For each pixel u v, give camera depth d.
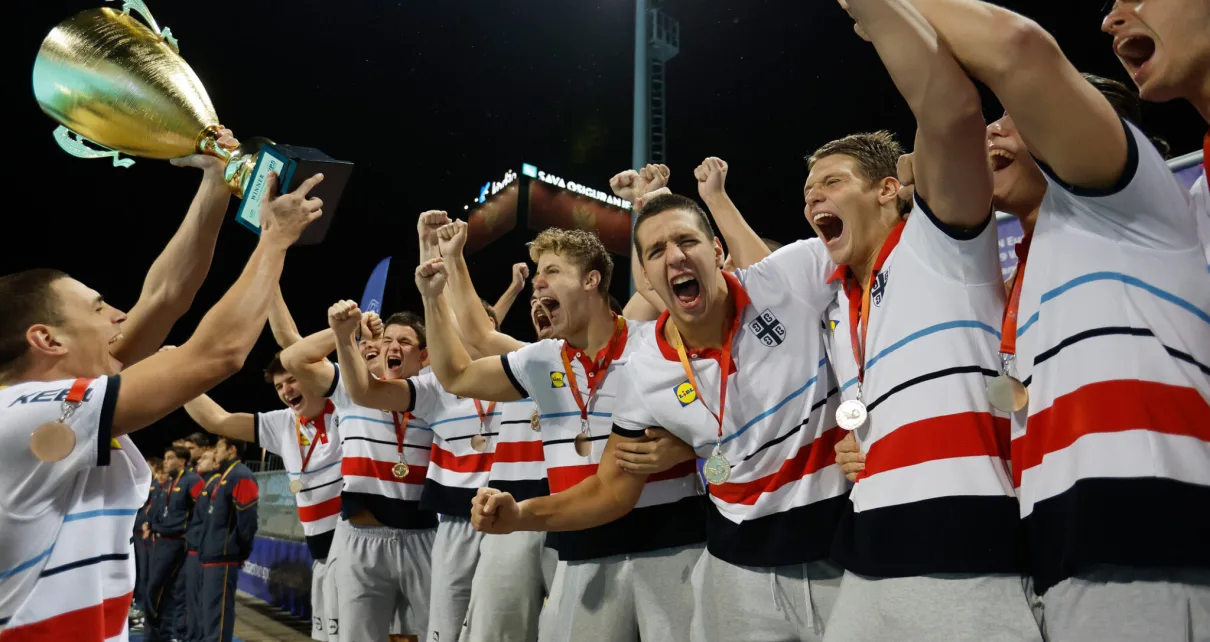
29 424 1.65
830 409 2.02
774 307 2.05
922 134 1.44
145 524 9.85
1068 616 1.31
